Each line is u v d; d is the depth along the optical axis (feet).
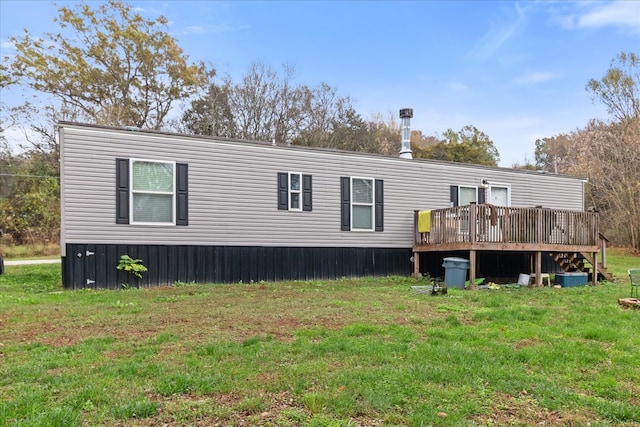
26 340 17.93
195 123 98.53
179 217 36.29
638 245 86.58
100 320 21.57
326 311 24.11
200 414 10.95
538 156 156.25
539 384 13.12
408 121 51.29
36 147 89.45
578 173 101.65
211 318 22.13
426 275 46.62
